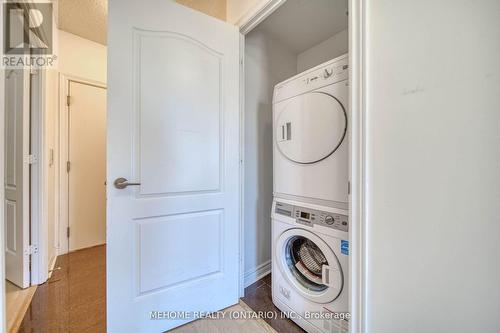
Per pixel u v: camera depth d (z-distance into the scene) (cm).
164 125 131
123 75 118
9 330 131
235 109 159
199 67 143
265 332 136
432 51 77
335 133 120
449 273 74
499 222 65
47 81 190
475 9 69
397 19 85
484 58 67
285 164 149
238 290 167
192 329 137
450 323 74
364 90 94
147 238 127
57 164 230
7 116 183
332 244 121
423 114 79
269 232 213
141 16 122
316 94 129
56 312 148
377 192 92
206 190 147
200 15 143
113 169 116
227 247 157
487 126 67
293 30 201
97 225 265
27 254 176
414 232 82
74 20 213
